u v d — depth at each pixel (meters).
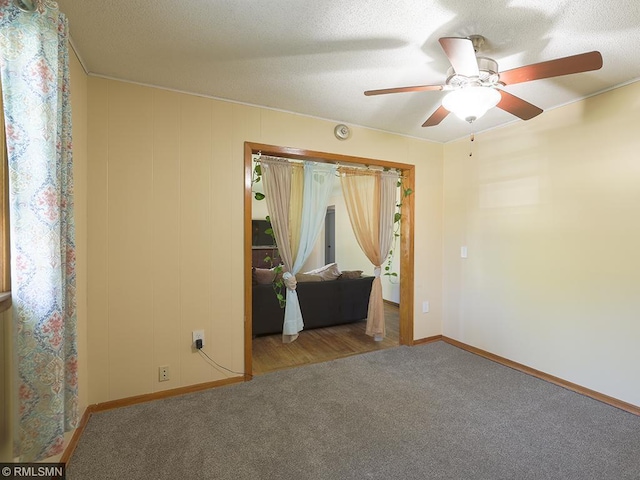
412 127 3.14
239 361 2.59
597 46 1.77
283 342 3.31
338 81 2.22
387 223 3.49
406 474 1.59
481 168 3.21
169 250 2.34
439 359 3.08
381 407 2.21
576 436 1.89
